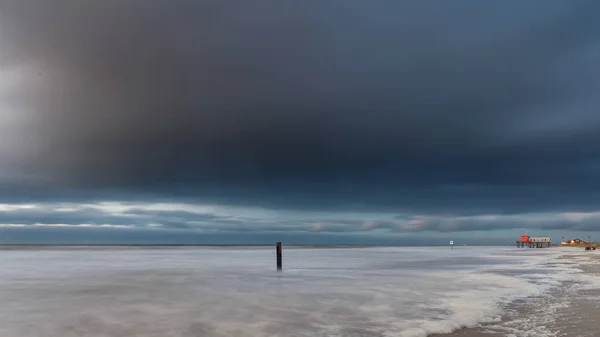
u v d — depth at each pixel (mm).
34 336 10859
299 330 11492
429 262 43719
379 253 75000
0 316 13289
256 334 11055
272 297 17328
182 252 79500
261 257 55031
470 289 19844
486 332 10977
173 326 11875
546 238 153750
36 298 17125
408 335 10867
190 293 18547
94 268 33719
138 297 17328
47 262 42406
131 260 46625
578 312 13609
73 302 16031
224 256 58500
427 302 15984
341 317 13203
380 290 19578
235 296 17609
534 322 12109
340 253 74000
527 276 26375
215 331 11328
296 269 32938
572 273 28719
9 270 31625
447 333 11023
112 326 11883
